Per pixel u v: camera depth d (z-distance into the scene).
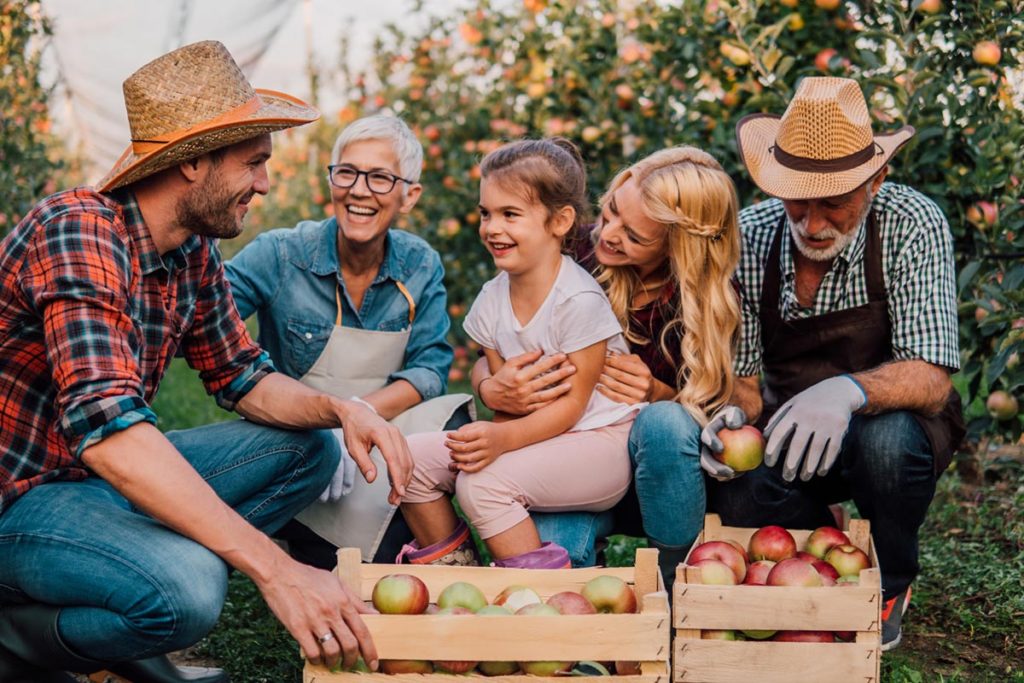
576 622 2.11
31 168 4.96
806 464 2.58
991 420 3.65
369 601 2.37
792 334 3.01
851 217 2.77
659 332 2.92
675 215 2.71
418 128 6.29
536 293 2.84
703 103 4.43
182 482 2.13
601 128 5.04
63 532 2.22
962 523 3.78
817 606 2.24
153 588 2.14
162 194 2.35
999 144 3.57
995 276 3.62
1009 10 3.48
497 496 2.67
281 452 2.71
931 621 3.11
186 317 2.57
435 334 3.35
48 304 2.18
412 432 3.09
